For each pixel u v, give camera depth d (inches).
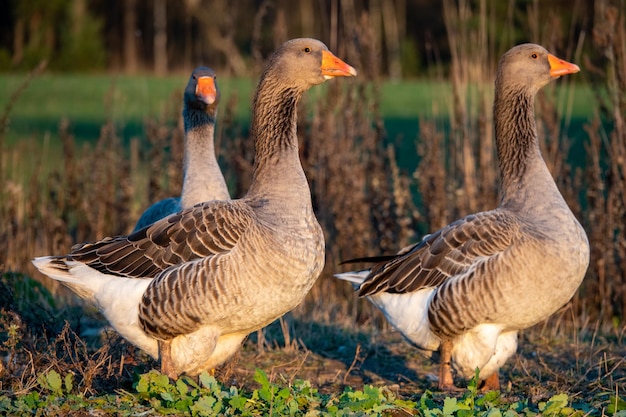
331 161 543.5
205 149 411.5
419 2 1852.9
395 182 541.6
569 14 961.5
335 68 339.6
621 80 487.5
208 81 404.8
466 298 339.9
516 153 365.1
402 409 300.8
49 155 885.2
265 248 309.1
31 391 314.8
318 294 538.9
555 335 461.1
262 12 539.5
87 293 324.8
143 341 326.0
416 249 359.9
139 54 2166.6
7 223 552.4
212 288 306.0
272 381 358.0
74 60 2096.5
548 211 346.6
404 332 361.7
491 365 357.7
